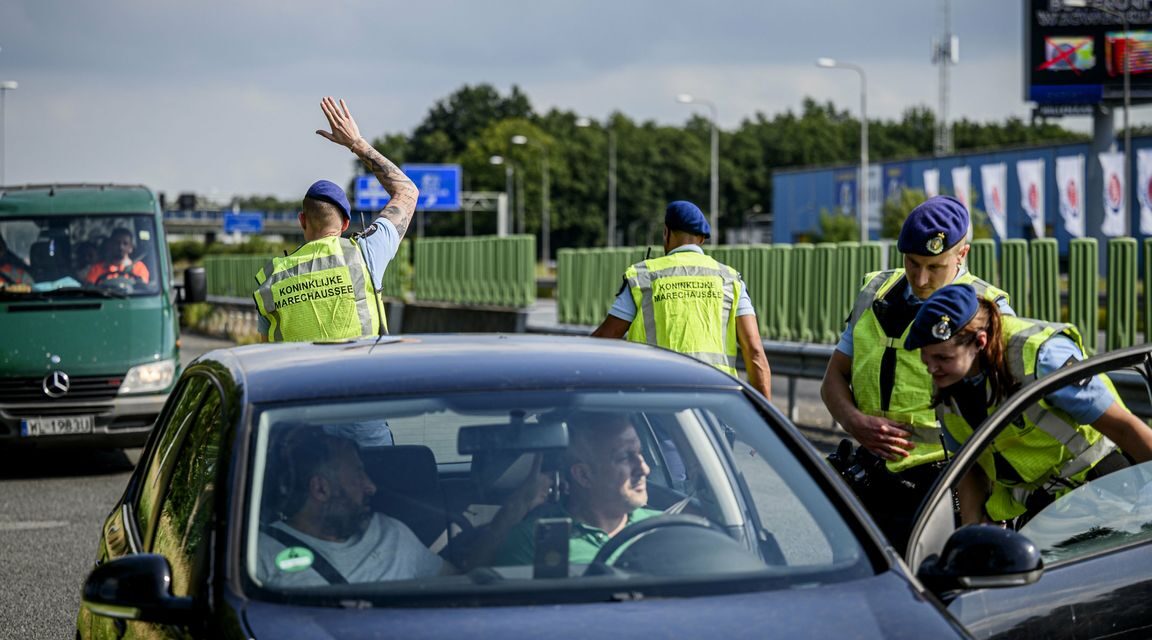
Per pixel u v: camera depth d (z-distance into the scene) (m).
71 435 13.05
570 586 3.40
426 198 83.69
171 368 13.48
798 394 19.09
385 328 7.06
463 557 3.57
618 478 3.82
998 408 4.08
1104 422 4.24
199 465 4.01
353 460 3.69
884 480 5.20
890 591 3.35
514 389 3.95
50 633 7.38
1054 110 65.88
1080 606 4.11
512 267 27.02
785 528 3.67
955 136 190.75
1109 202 59.47
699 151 183.00
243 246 110.25
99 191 14.42
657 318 7.14
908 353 5.19
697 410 3.99
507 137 166.50
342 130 7.63
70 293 13.52
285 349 4.41
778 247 16.41
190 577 3.51
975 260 13.93
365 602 3.29
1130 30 64.75
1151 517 4.38
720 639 3.09
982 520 4.52
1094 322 12.73
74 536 10.15
